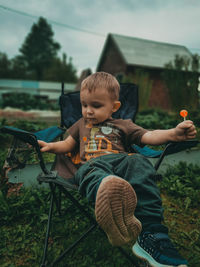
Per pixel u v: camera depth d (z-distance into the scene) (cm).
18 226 186
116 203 99
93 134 163
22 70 5781
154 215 118
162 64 1597
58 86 2917
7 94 2423
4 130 112
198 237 175
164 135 139
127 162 130
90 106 161
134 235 111
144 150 177
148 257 118
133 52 1652
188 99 674
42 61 5800
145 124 523
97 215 101
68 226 188
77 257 154
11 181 234
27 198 220
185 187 256
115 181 99
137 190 121
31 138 114
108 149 155
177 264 109
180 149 145
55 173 126
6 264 148
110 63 1797
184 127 126
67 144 174
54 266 139
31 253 161
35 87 2864
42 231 182
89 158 152
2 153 338
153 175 127
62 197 226
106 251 157
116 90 166
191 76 684
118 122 169
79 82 2120
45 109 1769
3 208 202
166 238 116
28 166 238
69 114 211
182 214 211
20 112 1299
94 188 107
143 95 966
